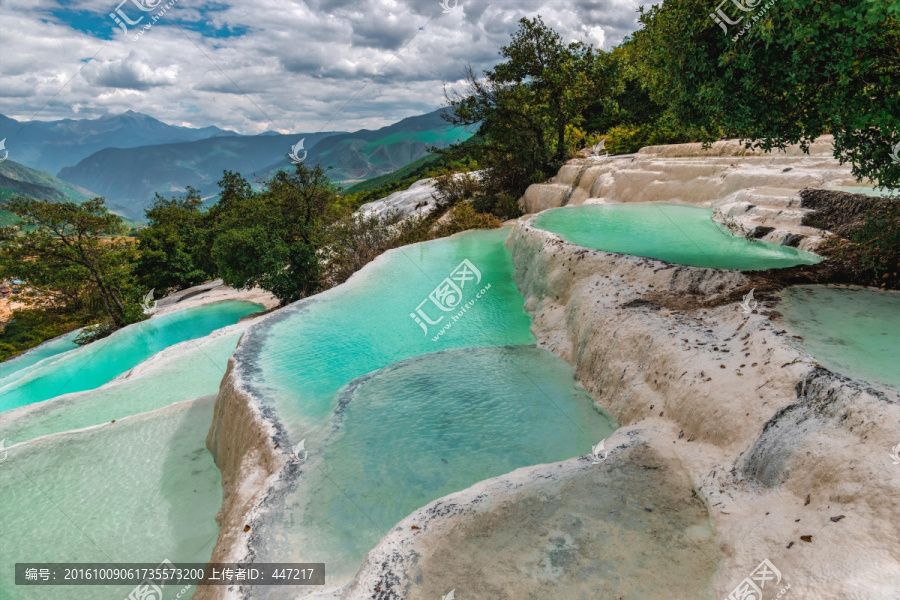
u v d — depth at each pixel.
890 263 8.45
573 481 6.30
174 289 49.44
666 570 4.84
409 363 11.91
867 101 6.97
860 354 6.12
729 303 8.82
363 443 8.90
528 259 16.67
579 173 26.50
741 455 5.83
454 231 26.81
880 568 3.75
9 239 32.03
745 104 8.03
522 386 10.35
